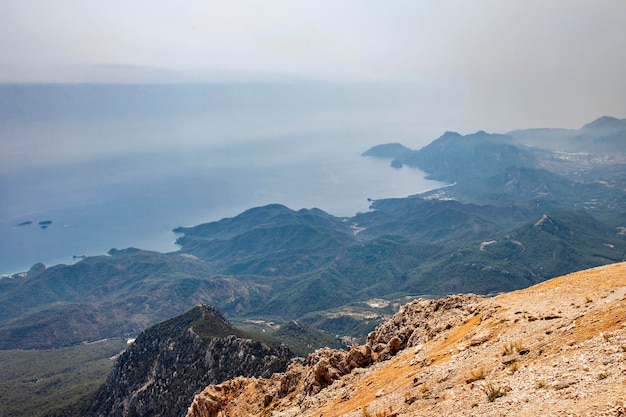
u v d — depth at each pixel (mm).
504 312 56469
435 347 60469
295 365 101562
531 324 47344
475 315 63750
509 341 45156
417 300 91250
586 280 59938
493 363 40500
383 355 78250
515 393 31094
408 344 76125
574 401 26234
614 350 30562
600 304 44094
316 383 80812
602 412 23312
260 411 96812
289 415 74000
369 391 59094
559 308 49969
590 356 31500
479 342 50188
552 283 65188
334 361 83812
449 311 76562
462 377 41219
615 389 25391
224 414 106375
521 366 35781
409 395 44531
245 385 115250
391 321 90688
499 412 29312
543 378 31391
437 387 42438
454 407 34250
